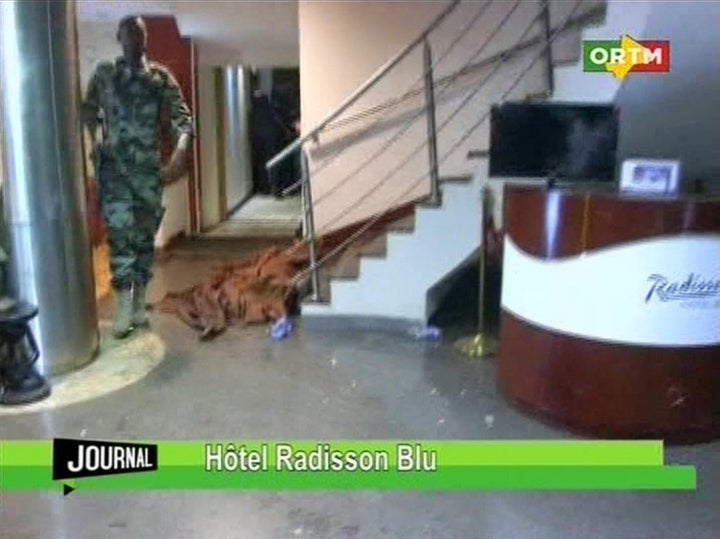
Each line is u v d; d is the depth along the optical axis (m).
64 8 3.80
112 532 2.50
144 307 4.89
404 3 5.51
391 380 3.91
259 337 4.68
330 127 5.72
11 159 3.73
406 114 5.64
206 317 4.97
